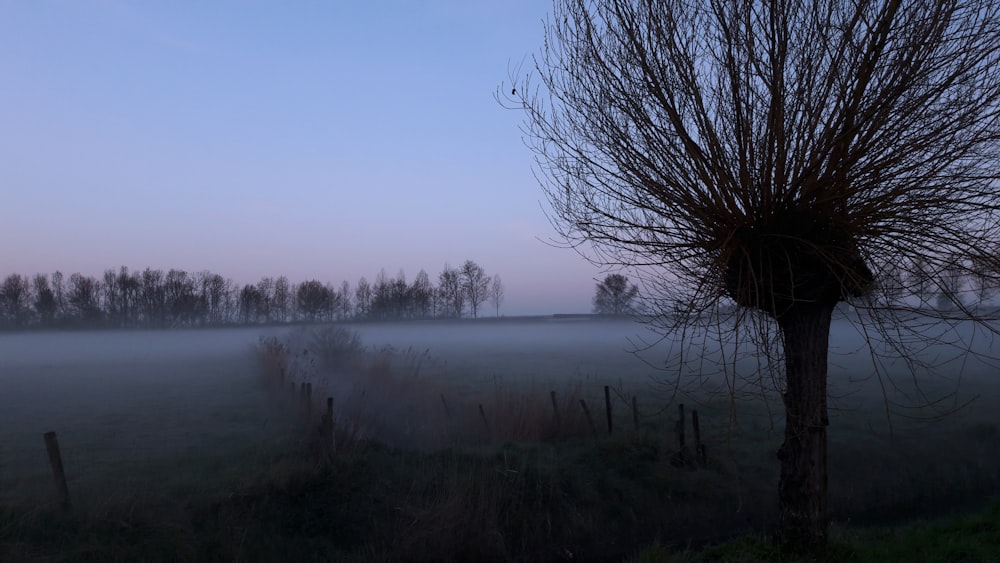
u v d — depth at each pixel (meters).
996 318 5.35
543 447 15.65
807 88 5.99
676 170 6.48
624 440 15.77
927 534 9.38
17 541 9.30
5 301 117.62
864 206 5.99
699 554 8.46
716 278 6.04
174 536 10.08
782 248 6.16
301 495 11.73
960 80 5.64
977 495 14.74
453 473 12.86
